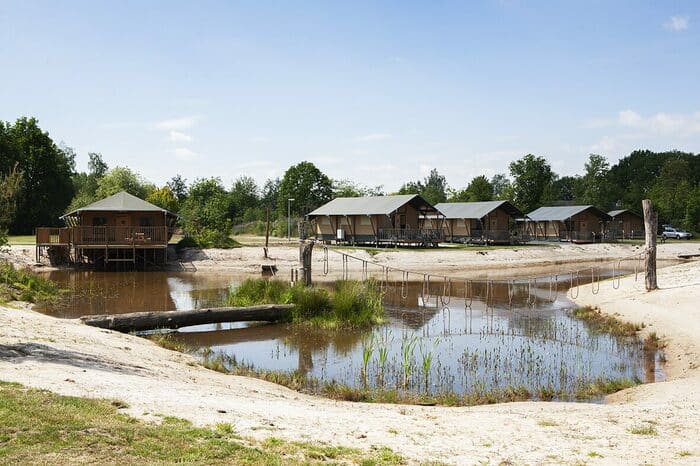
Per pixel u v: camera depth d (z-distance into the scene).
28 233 63.91
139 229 40.81
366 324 21.36
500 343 18.38
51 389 7.97
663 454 7.38
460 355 16.64
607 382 13.34
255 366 15.46
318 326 20.95
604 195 103.56
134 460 5.80
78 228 39.81
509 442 7.82
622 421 9.06
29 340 11.97
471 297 28.91
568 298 28.61
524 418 9.28
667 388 12.10
